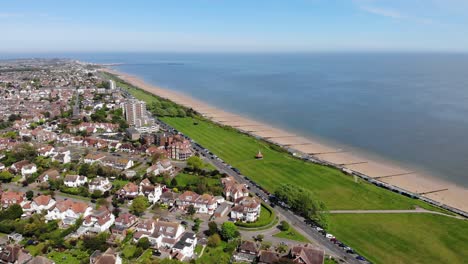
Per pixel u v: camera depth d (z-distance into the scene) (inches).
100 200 7052.2
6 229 5910.4
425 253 5684.1
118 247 5536.4
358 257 5462.6
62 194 7623.0
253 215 6589.6
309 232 6220.5
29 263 4923.7
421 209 7298.2
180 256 5255.9
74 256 5280.5
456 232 6368.1
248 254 5413.4
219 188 7765.8
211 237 5718.5
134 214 6688.0
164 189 7805.1
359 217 6875.0
